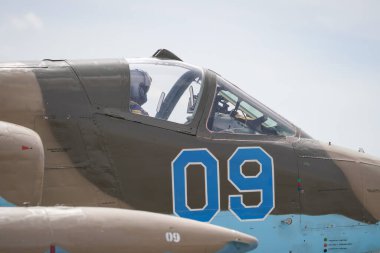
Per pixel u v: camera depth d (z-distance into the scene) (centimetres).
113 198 2817
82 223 2322
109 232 2328
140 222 2384
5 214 2292
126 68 3034
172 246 2369
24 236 2245
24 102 2859
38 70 2967
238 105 3066
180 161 2880
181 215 2847
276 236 2900
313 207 2945
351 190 2997
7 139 2517
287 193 2931
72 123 2859
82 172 2817
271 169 2934
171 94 3014
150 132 2903
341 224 2966
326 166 3008
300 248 2920
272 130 3056
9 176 2500
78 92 2925
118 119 2903
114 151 2855
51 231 2278
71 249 2269
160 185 2850
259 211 2898
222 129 2989
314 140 3100
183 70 3092
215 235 2433
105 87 2955
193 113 2983
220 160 2903
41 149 2572
